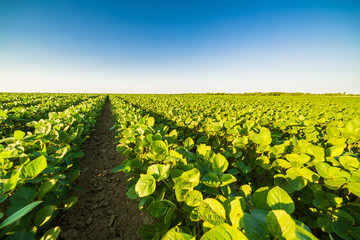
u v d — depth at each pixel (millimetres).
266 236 765
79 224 2180
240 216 918
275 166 2094
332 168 1421
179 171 1485
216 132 3799
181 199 1238
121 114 5770
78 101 16812
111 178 3439
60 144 2705
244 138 2658
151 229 1369
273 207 987
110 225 2227
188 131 5500
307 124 3953
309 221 1753
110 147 5473
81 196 2773
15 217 737
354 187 1253
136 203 2662
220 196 1277
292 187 1546
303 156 1638
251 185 2719
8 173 1573
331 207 1400
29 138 2377
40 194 1331
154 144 1824
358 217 1405
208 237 723
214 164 1507
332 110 8797
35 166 1436
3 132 3984
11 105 8180
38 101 12867
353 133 2506
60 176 1740
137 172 2592
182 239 815
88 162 4195
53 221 2100
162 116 7582
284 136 4469
